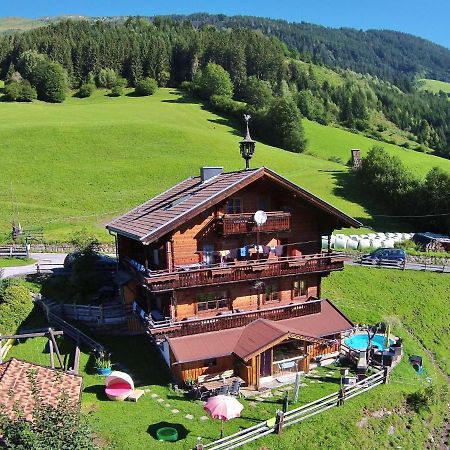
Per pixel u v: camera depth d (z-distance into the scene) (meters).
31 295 34.62
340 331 30.33
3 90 138.88
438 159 123.75
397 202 77.44
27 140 88.94
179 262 28.64
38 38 170.00
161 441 21.80
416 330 39.19
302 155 111.38
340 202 78.69
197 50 171.25
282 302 31.83
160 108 131.88
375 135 156.50
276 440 22.61
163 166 84.31
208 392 25.92
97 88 157.00
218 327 28.53
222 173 33.72
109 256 45.69
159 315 29.52
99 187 75.25
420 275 47.56
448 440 27.28
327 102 175.12
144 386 26.88
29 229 56.94
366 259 49.06
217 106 136.12
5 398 18.53
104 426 22.33
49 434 16.20
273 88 163.00
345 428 24.33
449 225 67.44
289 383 28.36
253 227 28.62
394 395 27.86
